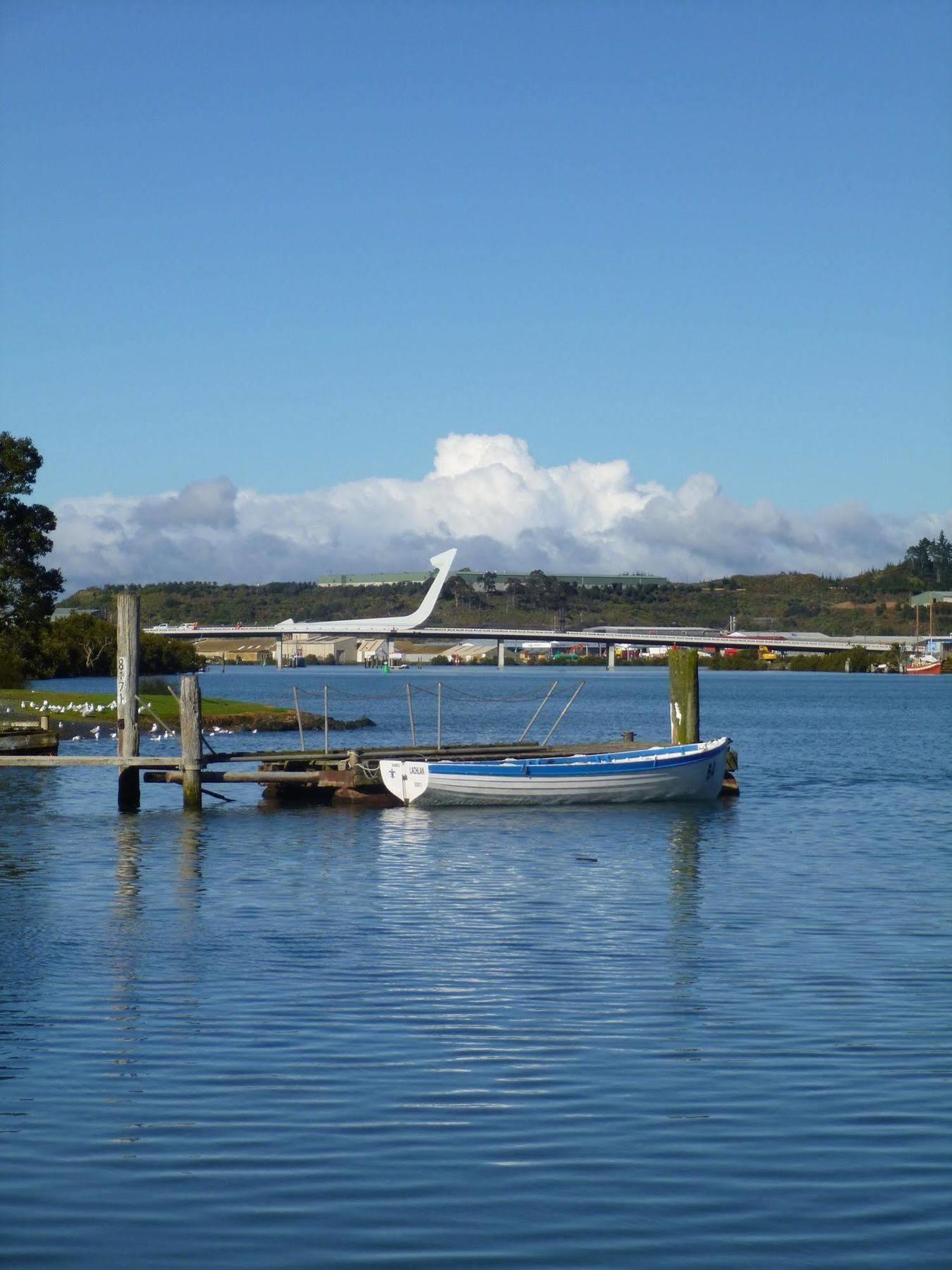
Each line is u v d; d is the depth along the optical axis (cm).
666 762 4481
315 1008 1802
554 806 4350
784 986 1939
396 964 2070
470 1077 1514
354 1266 1073
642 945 2227
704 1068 1548
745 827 3900
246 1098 1441
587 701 15162
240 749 7088
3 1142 1315
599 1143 1322
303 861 3209
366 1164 1268
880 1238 1123
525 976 1997
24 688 11194
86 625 16975
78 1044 1630
